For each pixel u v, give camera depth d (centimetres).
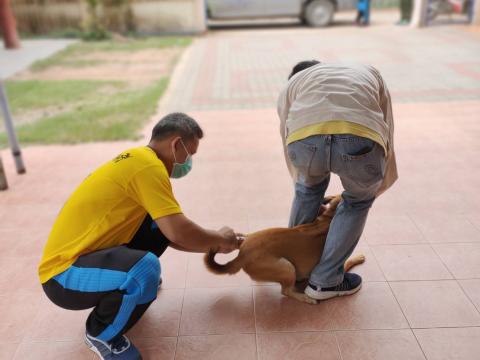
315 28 1493
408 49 1052
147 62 1054
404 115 605
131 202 226
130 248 241
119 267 217
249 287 295
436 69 849
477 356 237
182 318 271
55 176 468
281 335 256
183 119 238
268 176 450
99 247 227
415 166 454
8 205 412
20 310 283
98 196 223
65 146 552
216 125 603
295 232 268
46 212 399
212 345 252
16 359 248
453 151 486
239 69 937
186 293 291
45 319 274
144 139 565
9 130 457
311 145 230
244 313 273
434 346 244
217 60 1038
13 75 974
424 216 365
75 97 784
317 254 271
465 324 258
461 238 335
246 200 406
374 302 277
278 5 1484
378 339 250
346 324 261
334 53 1047
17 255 339
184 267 315
